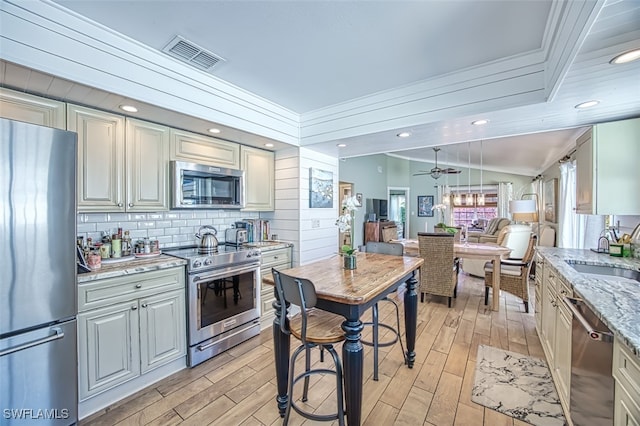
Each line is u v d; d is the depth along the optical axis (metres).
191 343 2.32
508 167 7.34
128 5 1.58
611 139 2.31
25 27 1.51
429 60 2.16
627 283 1.59
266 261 3.10
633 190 2.25
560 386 1.79
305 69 2.30
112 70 1.84
